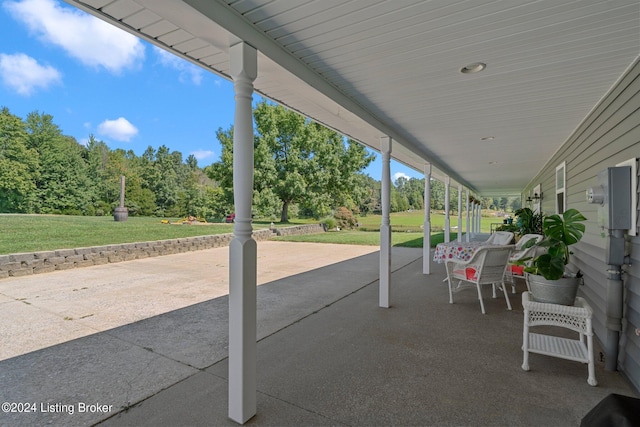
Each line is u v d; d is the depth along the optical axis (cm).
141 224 1509
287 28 205
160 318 379
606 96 315
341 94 311
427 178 640
